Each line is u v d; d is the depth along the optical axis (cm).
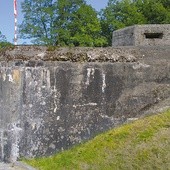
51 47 689
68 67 676
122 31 912
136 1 3362
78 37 3194
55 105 671
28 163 642
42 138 666
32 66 662
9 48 680
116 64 695
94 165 591
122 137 656
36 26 3300
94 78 686
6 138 653
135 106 704
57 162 635
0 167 628
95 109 688
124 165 564
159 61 718
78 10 3306
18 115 655
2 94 651
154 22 3039
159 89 715
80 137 681
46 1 3359
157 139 621
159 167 536
